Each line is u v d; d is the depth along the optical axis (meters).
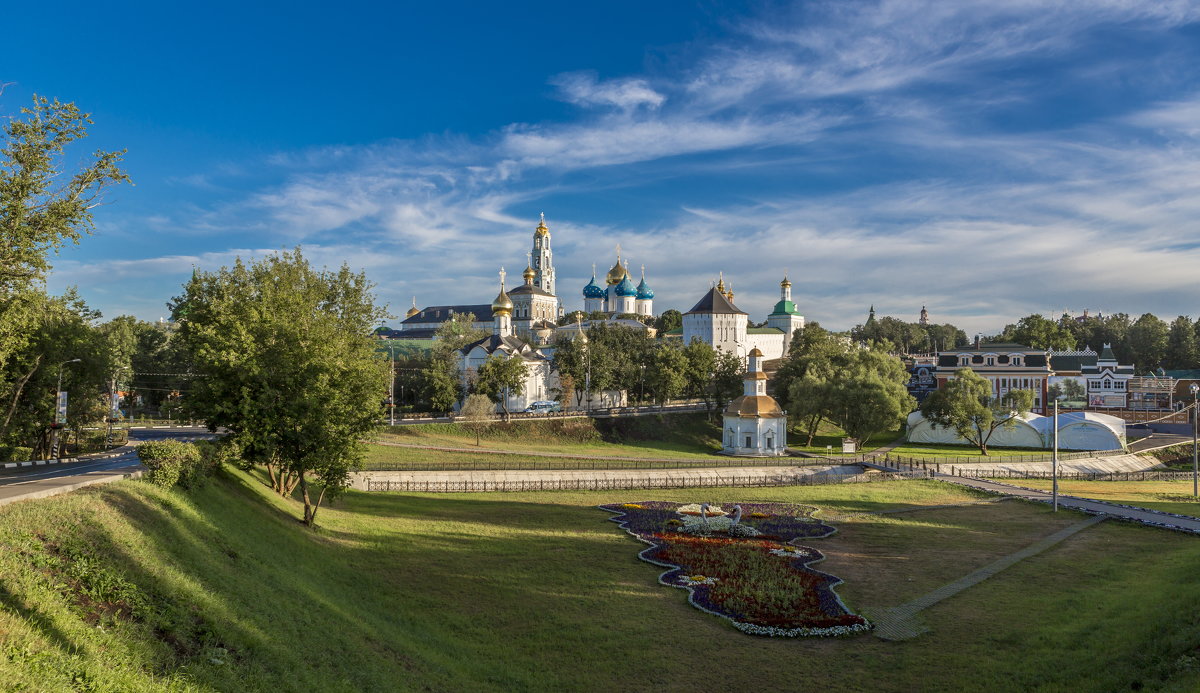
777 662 34.12
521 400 152.75
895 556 53.44
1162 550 54.34
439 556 49.66
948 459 109.12
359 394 52.84
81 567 25.16
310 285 71.75
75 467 62.41
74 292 80.00
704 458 110.00
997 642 36.22
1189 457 121.75
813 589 44.34
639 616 39.72
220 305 60.56
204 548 33.91
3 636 19.33
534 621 38.44
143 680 20.75
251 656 25.53
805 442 135.50
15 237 42.62
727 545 55.16
